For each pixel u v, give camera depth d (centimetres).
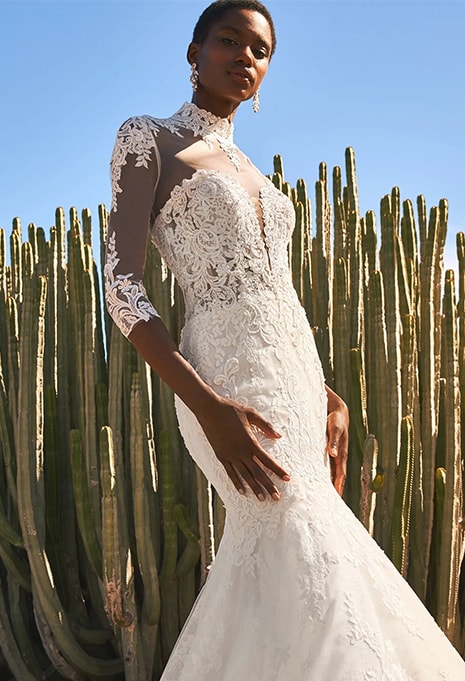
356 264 364
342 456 245
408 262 369
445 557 327
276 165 411
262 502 200
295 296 226
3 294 405
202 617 212
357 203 405
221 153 227
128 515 342
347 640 180
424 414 346
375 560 197
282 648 187
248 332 209
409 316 338
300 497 199
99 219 406
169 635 341
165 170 218
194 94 238
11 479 360
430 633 192
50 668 358
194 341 214
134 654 318
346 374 354
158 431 359
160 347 198
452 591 327
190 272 217
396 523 312
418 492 340
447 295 336
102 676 341
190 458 351
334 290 360
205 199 213
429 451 342
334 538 195
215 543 324
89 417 335
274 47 242
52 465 351
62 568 361
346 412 252
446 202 382
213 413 195
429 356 352
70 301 377
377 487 306
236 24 229
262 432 203
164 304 354
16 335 366
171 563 330
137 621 321
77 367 362
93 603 364
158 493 351
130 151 214
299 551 192
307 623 185
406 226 376
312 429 213
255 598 196
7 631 351
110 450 304
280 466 199
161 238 222
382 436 329
